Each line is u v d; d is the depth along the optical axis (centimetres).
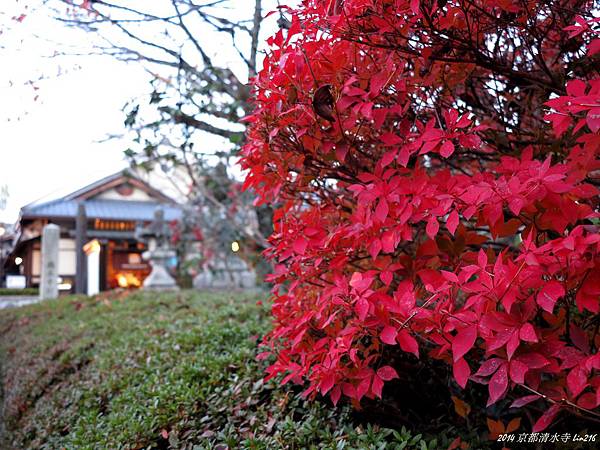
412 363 177
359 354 155
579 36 144
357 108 122
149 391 220
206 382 216
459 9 132
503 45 167
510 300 95
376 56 140
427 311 112
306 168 156
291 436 159
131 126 380
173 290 922
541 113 163
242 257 704
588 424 146
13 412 366
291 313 163
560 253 94
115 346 350
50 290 1172
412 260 139
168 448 181
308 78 131
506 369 98
